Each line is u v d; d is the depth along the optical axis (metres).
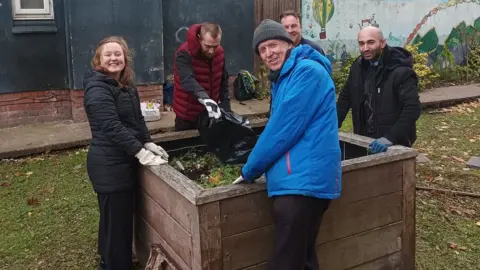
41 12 7.30
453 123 7.97
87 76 3.11
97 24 7.41
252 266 2.68
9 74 7.20
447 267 3.54
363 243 3.04
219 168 3.57
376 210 3.04
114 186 3.12
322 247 2.89
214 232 2.53
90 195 4.96
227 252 2.59
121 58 3.10
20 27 7.16
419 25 11.62
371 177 2.98
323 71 2.47
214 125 3.41
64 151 6.39
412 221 3.23
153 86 8.08
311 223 2.55
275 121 2.44
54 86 7.54
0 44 7.07
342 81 9.95
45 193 5.00
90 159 3.14
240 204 2.58
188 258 2.67
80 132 6.92
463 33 12.46
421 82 10.18
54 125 7.39
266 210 2.67
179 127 4.41
